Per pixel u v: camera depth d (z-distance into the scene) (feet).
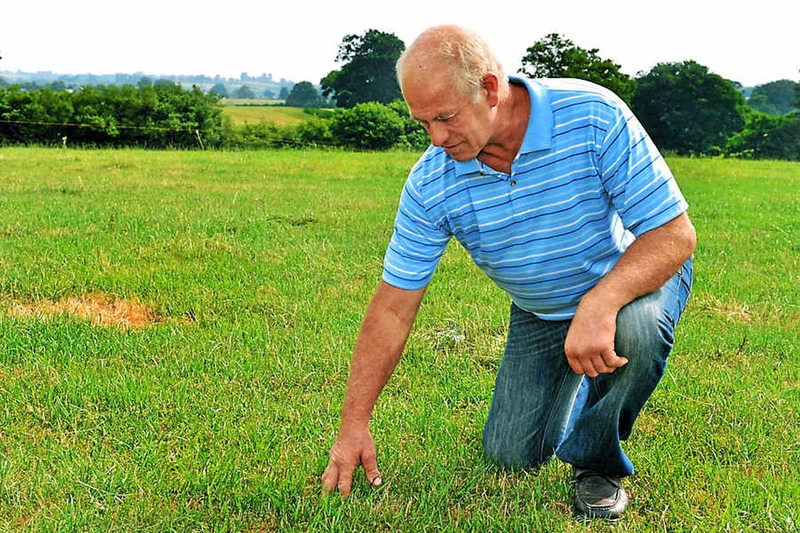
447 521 9.16
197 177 49.19
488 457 10.36
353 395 9.34
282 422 11.57
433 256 9.30
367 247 24.70
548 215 8.57
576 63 172.14
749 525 8.97
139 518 9.06
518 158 8.26
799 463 10.54
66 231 25.66
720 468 10.28
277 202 36.29
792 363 14.58
